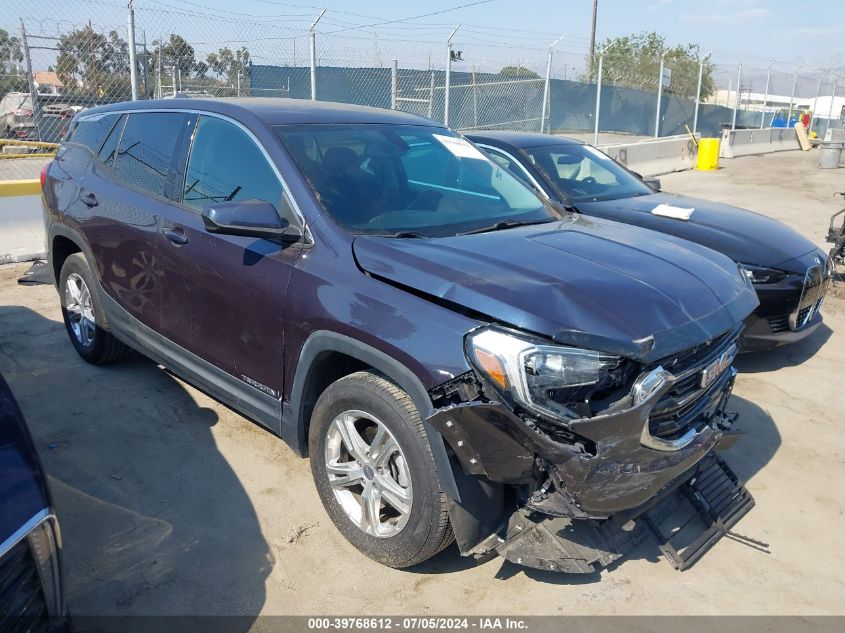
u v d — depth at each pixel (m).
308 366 3.12
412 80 15.47
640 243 3.45
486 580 3.05
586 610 2.90
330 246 3.13
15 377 4.82
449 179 3.85
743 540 3.40
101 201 4.39
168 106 4.22
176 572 3.01
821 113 37.75
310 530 3.33
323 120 3.78
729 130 23.31
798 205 13.30
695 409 2.97
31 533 1.98
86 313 4.90
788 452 4.24
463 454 2.59
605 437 2.54
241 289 3.40
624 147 17.12
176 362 3.99
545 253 3.10
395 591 2.96
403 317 2.77
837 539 3.44
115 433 4.12
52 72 9.83
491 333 2.58
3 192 7.72
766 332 5.28
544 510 2.63
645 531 3.16
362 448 3.06
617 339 2.57
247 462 3.88
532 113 18.31
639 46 41.72
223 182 3.67
